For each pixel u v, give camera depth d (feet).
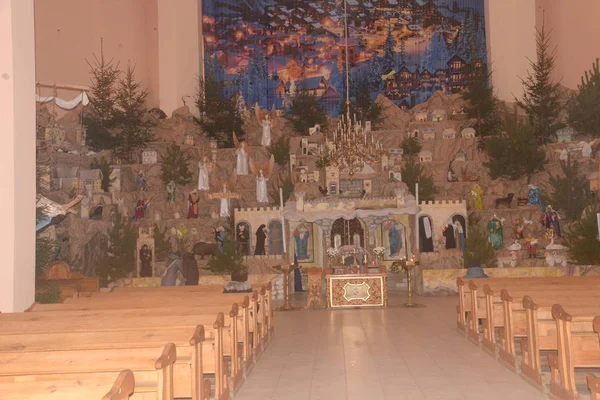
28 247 38.52
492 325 37.86
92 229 76.69
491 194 90.48
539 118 93.04
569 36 97.55
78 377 16.56
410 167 89.04
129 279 75.82
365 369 35.06
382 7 112.68
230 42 112.47
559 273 71.20
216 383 27.07
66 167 81.41
